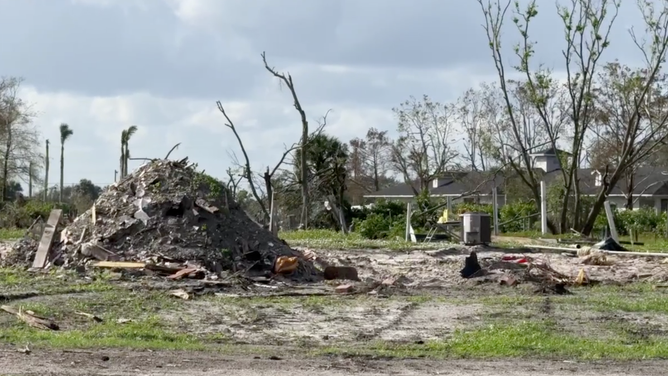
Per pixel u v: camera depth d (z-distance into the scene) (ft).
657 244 123.44
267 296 61.72
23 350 37.11
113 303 55.67
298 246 108.37
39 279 66.54
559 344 41.65
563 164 155.53
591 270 84.28
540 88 154.51
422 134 258.78
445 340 44.29
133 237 73.67
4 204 171.01
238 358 36.86
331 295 63.10
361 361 36.94
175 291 61.21
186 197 76.13
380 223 134.82
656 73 152.46
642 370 35.53
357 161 301.63
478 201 212.02
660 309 56.29
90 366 33.91
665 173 237.66
